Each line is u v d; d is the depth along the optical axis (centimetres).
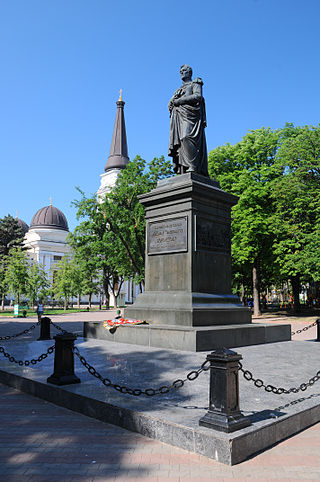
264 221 3128
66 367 699
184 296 1150
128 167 3659
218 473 415
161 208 1283
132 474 412
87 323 1321
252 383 704
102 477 406
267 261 3625
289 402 591
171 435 487
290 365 866
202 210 1228
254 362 897
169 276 1226
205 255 1220
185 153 1334
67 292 5541
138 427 526
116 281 6600
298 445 491
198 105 1352
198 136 1345
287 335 1338
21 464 434
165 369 797
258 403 583
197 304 1135
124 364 847
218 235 1278
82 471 419
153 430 507
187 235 1191
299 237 3048
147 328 1104
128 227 3669
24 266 5416
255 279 3575
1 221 7381
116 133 8606
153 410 538
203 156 1367
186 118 1346
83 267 5525
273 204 3247
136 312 1252
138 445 487
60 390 657
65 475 410
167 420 497
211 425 466
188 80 1399
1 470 420
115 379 719
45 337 1431
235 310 1236
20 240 7112
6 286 5794
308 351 1084
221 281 1268
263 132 3462
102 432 531
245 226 3156
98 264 5488
